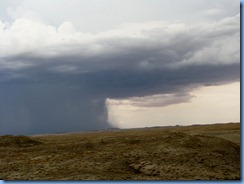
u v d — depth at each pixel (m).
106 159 31.75
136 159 31.30
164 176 26.03
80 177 25.22
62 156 35.19
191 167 28.30
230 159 32.41
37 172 28.17
